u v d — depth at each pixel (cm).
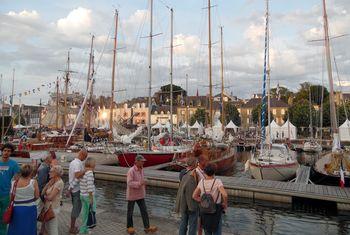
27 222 544
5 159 611
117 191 1650
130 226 755
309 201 1322
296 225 1098
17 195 545
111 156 2412
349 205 1222
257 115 8181
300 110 7200
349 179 1521
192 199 645
